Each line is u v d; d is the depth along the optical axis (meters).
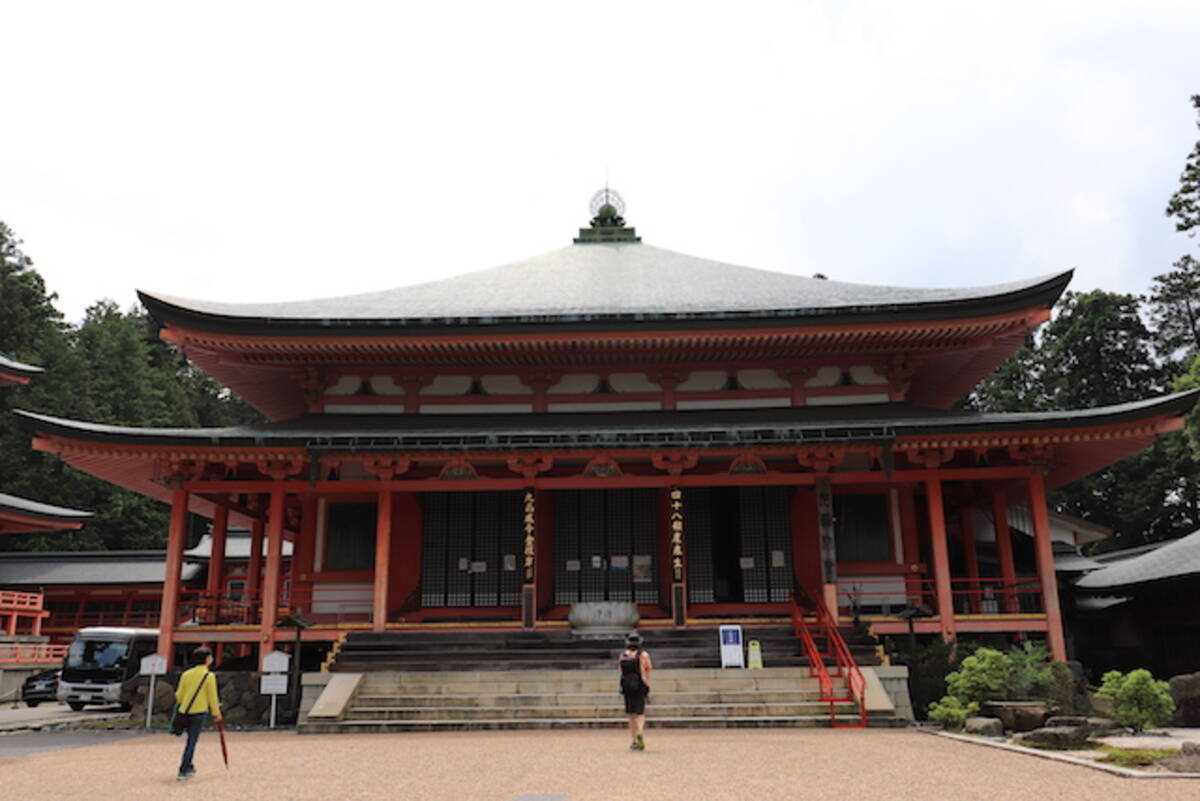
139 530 75.50
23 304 75.94
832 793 11.09
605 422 27.62
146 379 85.19
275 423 27.64
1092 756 14.12
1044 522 24.53
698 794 11.09
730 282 32.53
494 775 12.90
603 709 20.02
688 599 28.03
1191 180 56.50
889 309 26.47
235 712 23.38
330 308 28.88
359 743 17.62
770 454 25.05
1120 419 23.52
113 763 15.28
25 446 68.88
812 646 21.77
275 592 24.88
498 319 26.70
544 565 28.27
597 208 42.81
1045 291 26.20
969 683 19.91
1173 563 30.08
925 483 27.20
